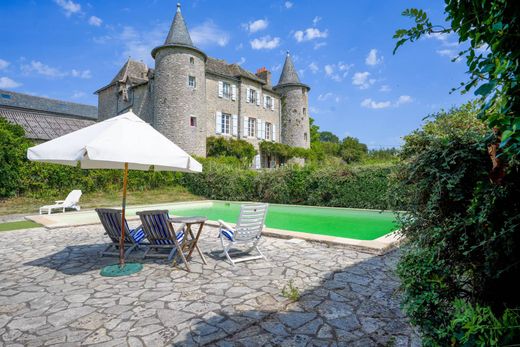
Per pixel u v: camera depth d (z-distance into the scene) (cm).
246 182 1683
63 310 344
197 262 536
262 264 520
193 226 913
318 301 364
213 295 385
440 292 209
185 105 2469
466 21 143
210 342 277
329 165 1509
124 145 421
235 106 2972
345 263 523
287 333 292
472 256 204
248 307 349
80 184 1558
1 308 350
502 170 151
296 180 1494
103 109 3259
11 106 3969
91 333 294
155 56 2584
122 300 371
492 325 142
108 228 556
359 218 1219
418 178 229
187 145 2459
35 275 468
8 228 878
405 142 261
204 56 2631
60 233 809
